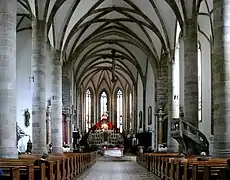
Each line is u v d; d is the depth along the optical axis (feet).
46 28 91.40
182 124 82.48
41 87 88.48
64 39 117.50
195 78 87.15
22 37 117.39
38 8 88.89
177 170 49.24
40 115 87.76
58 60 115.03
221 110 53.72
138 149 149.28
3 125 56.03
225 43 54.29
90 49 159.53
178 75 118.01
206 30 103.86
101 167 102.99
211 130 100.63
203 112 108.17
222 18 54.54
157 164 73.36
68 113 139.64
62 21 111.65
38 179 40.27
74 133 157.07
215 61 55.31
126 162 131.54
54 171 48.21
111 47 162.50
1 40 57.26
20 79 116.47
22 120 115.03
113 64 161.27
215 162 40.32
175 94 117.70
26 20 113.09
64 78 139.54
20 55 116.98
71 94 144.97
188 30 88.12
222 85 53.98
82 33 134.00
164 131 139.03
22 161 45.27
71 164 64.28
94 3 115.65
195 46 87.76
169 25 113.80
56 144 112.57
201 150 81.56
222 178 28.84
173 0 92.12
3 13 57.57
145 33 133.08
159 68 139.85
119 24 136.26
